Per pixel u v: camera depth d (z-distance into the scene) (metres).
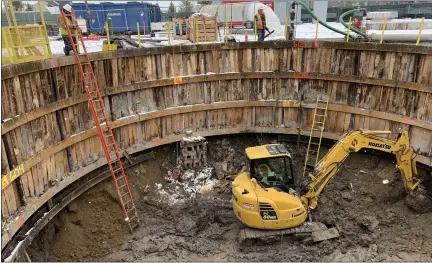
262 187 11.61
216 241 12.45
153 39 19.44
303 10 26.23
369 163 15.64
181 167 16.38
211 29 17.73
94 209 13.54
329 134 16.80
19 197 10.80
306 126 17.28
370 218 12.72
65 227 12.51
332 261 11.05
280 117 17.48
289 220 11.40
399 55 14.34
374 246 11.51
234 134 18.00
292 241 11.94
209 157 17.30
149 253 11.92
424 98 13.98
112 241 12.80
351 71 15.70
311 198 12.29
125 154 15.00
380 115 15.26
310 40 16.12
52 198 12.12
